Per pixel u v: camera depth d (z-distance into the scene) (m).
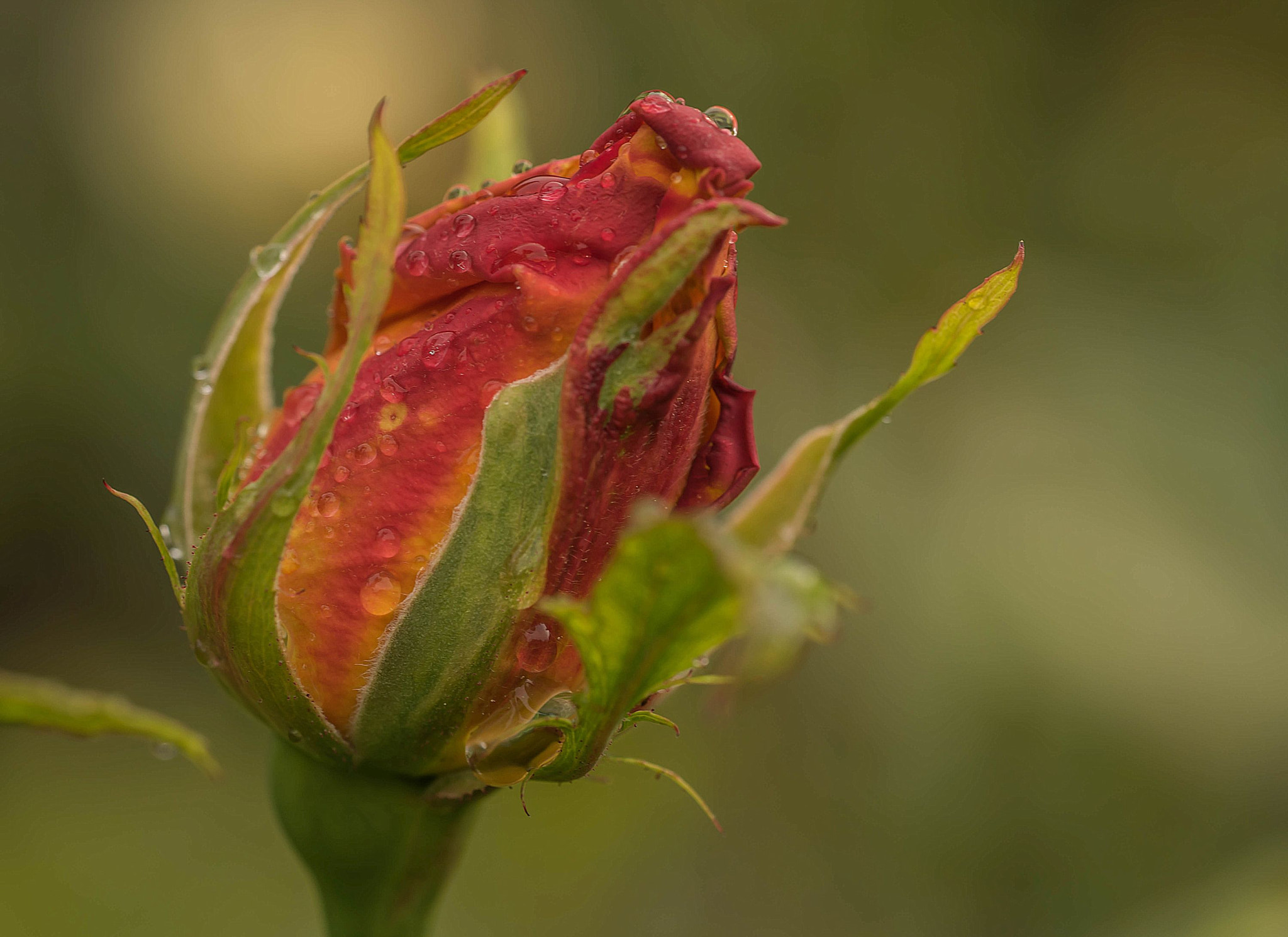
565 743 0.30
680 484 0.30
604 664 0.29
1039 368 0.56
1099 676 0.49
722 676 0.30
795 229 0.57
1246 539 0.52
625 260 0.30
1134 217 0.58
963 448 0.55
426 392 0.30
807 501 0.32
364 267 0.29
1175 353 0.56
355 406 0.30
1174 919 0.36
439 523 0.30
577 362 0.30
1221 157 0.58
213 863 0.47
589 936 0.47
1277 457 0.53
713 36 0.58
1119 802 0.48
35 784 0.48
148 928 0.44
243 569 0.30
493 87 0.30
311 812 0.31
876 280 0.57
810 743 0.51
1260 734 0.48
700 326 0.30
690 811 0.50
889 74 0.57
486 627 0.30
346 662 0.30
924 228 0.57
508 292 0.30
